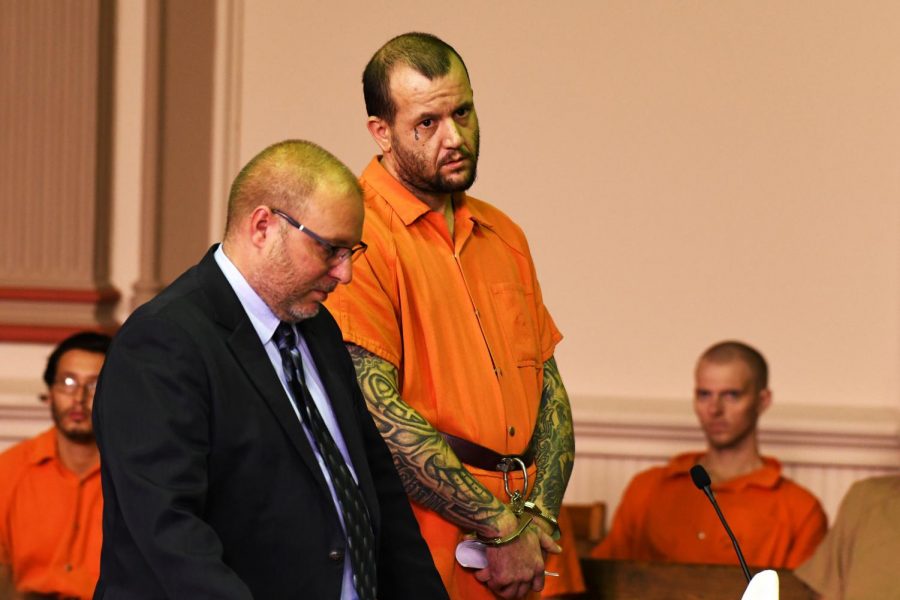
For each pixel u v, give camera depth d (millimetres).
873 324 13570
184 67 13719
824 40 13547
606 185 13805
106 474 5254
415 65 6488
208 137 13805
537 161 13852
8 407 13148
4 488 10539
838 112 13547
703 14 13648
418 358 6590
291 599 5355
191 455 5094
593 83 13773
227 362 5312
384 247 6547
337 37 13898
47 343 13539
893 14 13461
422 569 6012
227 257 5527
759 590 4754
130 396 5113
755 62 13617
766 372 11922
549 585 9461
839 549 9695
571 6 13750
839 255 13594
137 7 13742
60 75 13562
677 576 9672
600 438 13359
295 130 13898
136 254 13891
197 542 4930
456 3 13820
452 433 6586
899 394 13461
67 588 10305
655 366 13805
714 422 11789
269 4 13891
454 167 6547
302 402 5551
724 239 13719
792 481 11992
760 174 13664
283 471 5359
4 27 13547
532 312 7180
